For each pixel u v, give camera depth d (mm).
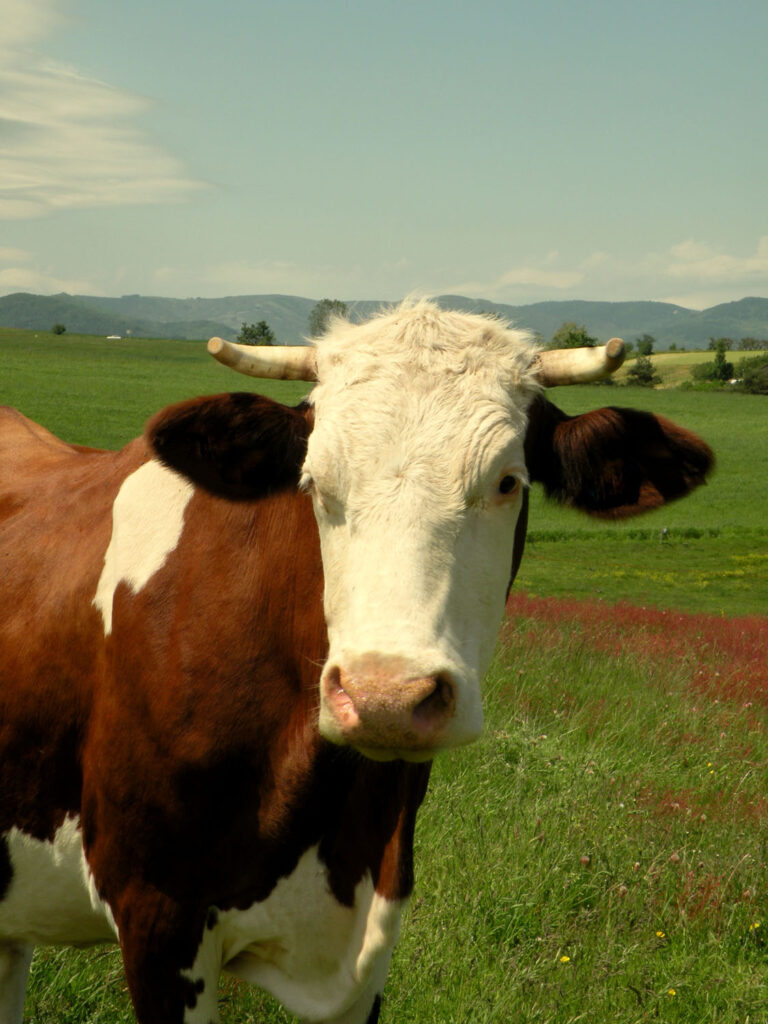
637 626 15641
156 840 3203
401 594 2518
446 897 5039
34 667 3512
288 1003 3365
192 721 3125
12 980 3941
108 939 3777
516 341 3084
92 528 3652
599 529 36500
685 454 3250
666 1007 4449
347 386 2861
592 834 5863
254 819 3188
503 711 8461
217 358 3146
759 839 6219
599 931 4984
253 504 3258
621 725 8539
